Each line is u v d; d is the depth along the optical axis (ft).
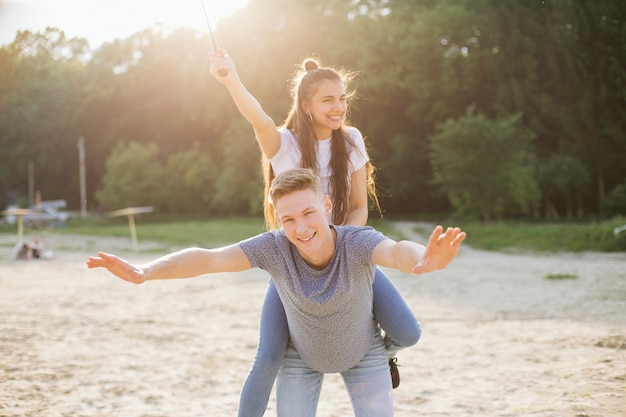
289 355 10.30
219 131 197.67
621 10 78.84
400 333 10.05
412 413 16.37
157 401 17.88
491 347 24.40
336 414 16.62
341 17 168.96
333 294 9.14
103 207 206.18
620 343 23.45
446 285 46.70
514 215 144.56
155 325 30.89
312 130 11.28
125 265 8.14
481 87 155.33
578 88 110.93
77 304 38.37
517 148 119.85
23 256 79.87
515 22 130.93
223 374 21.11
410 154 164.86
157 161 201.46
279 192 8.95
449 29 152.87
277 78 163.53
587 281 46.19
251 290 45.50
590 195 141.18
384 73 161.99
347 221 11.51
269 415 16.67
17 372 20.83
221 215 191.83
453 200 123.95
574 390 17.40
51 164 224.33
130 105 224.53
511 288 43.73
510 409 16.17
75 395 18.30
